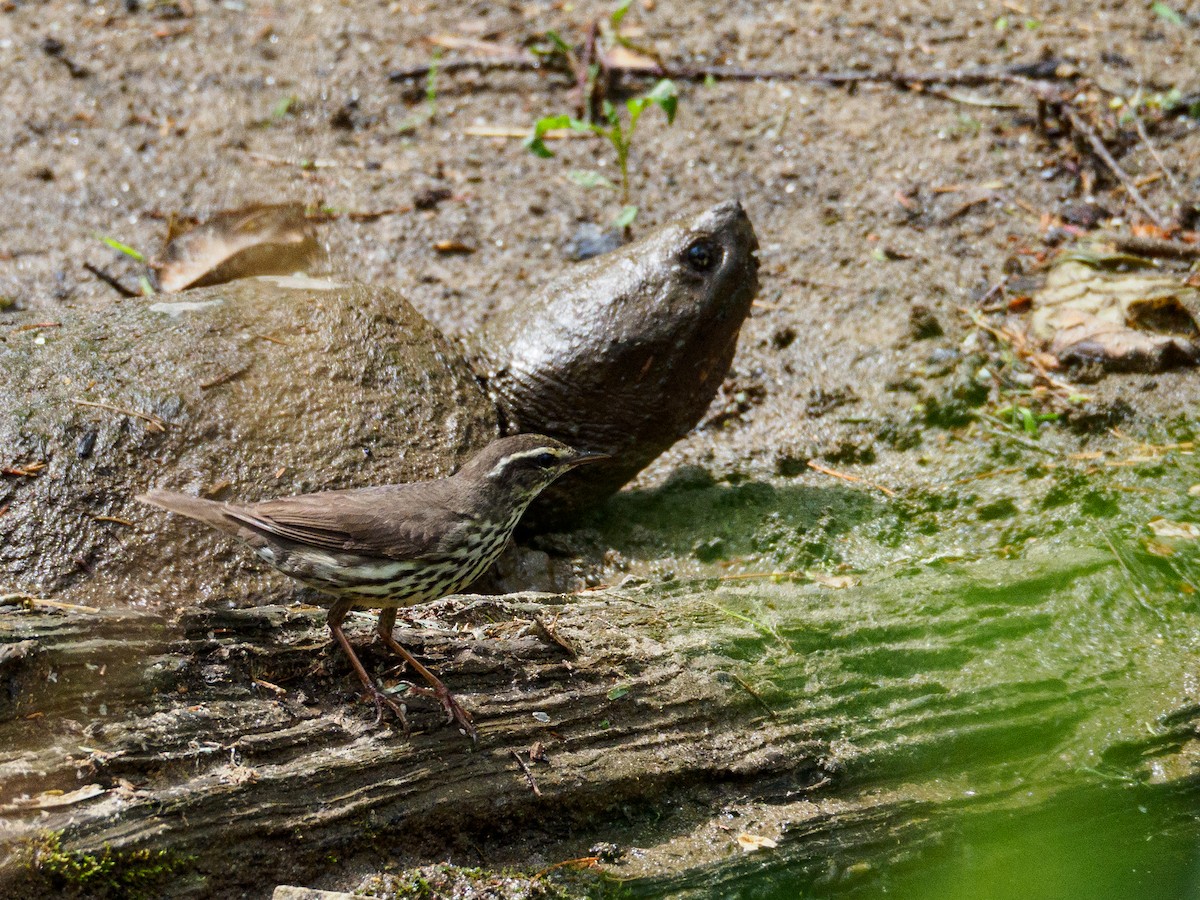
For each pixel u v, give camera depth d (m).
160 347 10.58
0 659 7.13
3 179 16.33
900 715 9.25
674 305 11.14
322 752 7.71
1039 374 13.93
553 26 19.77
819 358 14.20
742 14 20.12
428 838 7.79
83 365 10.31
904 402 13.58
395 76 18.66
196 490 9.86
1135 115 17.50
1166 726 9.46
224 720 7.61
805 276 15.33
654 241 11.44
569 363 11.18
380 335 11.15
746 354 14.24
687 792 8.54
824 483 12.71
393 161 17.19
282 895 7.19
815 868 8.36
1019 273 15.38
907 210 16.33
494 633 8.91
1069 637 10.12
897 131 17.73
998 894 8.59
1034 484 12.43
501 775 8.02
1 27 19.23
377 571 8.12
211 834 7.14
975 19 19.92
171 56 18.86
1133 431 13.24
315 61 18.98
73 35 19.19
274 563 8.29
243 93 18.27
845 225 16.12
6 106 17.58
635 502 12.38
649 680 8.81
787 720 9.01
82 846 6.81
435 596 8.56
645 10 20.23
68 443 9.78
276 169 16.89
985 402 13.66
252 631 8.17
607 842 8.23
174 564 9.53
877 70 18.81
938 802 8.88
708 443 13.23
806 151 17.38
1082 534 11.38
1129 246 15.48
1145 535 11.31
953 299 14.98
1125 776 9.20
